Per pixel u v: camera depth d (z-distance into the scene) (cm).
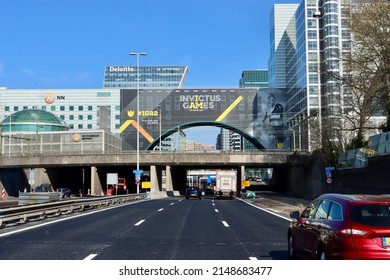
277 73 15300
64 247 1230
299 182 8238
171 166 7981
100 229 1731
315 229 859
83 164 7325
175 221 2131
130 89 13538
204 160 7306
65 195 6738
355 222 741
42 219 2223
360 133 5262
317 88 11050
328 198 876
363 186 4297
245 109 13262
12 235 1516
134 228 1778
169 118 13388
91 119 14762
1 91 15012
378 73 3681
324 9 11381
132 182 10294
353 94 5166
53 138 11088
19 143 11075
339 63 5481
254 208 3456
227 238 1473
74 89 14912
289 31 13675
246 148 17025
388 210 757
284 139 13038
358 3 3719
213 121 13275
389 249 714
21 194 3300
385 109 4631
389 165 3641
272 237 1515
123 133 13438
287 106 13275
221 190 6066
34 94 14938
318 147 6669
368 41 3650
